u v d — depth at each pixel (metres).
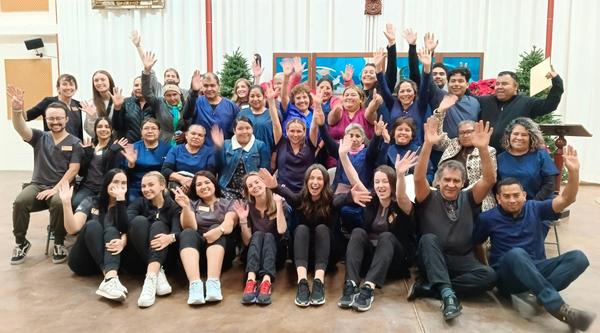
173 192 3.32
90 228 3.00
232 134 4.14
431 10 7.26
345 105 4.05
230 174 3.63
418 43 7.32
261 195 3.09
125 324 2.50
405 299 2.84
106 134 3.80
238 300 2.82
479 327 2.46
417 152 3.49
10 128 8.34
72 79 4.30
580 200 5.84
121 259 3.12
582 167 7.18
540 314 2.62
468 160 3.44
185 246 2.93
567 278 2.52
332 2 7.44
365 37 7.43
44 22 8.05
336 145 3.62
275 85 4.70
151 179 3.10
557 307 2.39
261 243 3.03
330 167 4.01
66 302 2.78
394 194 3.03
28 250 3.75
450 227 2.85
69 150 3.65
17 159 8.42
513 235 2.76
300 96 4.15
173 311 2.67
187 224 3.04
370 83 4.44
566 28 7.00
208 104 4.17
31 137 3.65
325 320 2.55
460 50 7.28
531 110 3.77
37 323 2.50
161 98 4.29
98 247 2.97
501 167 3.33
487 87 5.31
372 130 3.97
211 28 7.63
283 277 3.18
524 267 2.52
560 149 4.40
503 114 3.81
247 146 3.67
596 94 7.03
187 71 7.82
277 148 3.87
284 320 2.54
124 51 7.89
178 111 4.34
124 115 4.18
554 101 3.66
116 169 3.17
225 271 3.30
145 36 7.84
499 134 3.77
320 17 7.48
